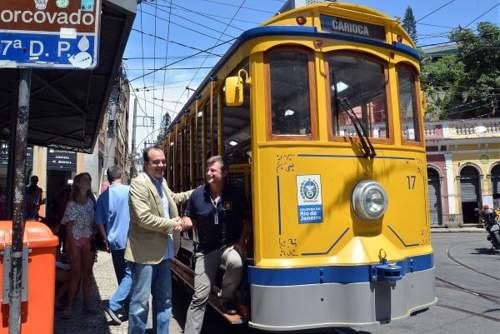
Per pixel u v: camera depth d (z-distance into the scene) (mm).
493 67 35000
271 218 4816
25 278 3285
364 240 4977
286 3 5934
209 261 5180
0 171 16422
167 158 11211
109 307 6281
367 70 5395
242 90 4980
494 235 14984
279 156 4887
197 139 7453
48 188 20078
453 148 28562
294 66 5062
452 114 35656
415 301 5227
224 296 5121
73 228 6617
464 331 6211
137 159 33688
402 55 5645
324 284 4758
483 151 28297
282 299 4645
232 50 5566
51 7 3283
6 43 3209
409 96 5785
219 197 5184
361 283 4738
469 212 28703
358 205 4949
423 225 5590
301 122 5027
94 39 3309
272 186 4852
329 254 4867
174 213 5164
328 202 4938
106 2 4742
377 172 5227
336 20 5234
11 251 3186
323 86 5086
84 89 8109
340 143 5062
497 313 7133
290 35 5012
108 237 6590
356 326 4691
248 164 5223
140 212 4543
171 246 4969
